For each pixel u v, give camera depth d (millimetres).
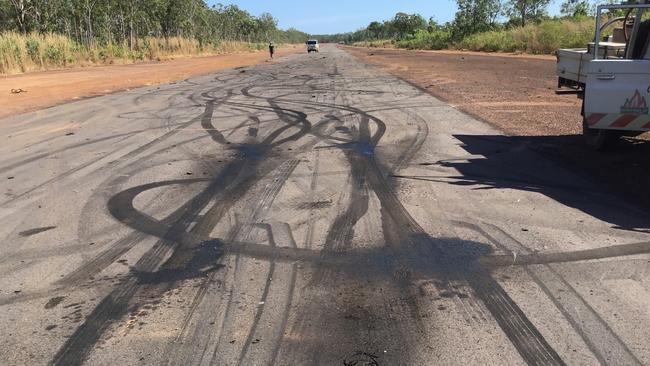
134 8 48188
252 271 4113
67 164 7684
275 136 9445
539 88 15805
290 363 2949
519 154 7758
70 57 33688
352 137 9234
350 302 3613
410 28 119438
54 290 3873
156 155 8117
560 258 4211
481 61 31562
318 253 4422
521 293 3676
